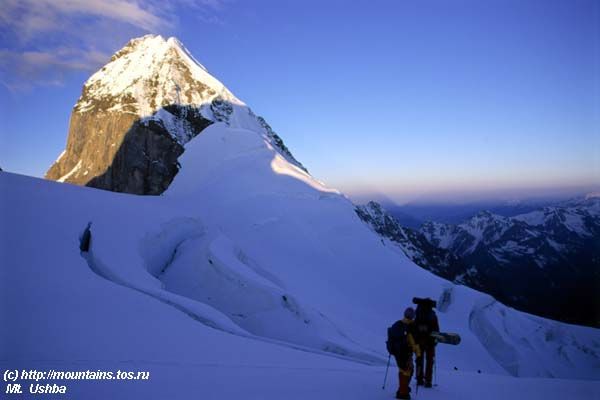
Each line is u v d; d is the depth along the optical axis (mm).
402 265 59750
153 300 14422
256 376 8531
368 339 33312
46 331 9891
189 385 7562
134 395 6918
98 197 30859
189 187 64688
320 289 45969
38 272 14938
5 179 27297
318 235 58500
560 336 61406
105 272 20000
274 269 45875
